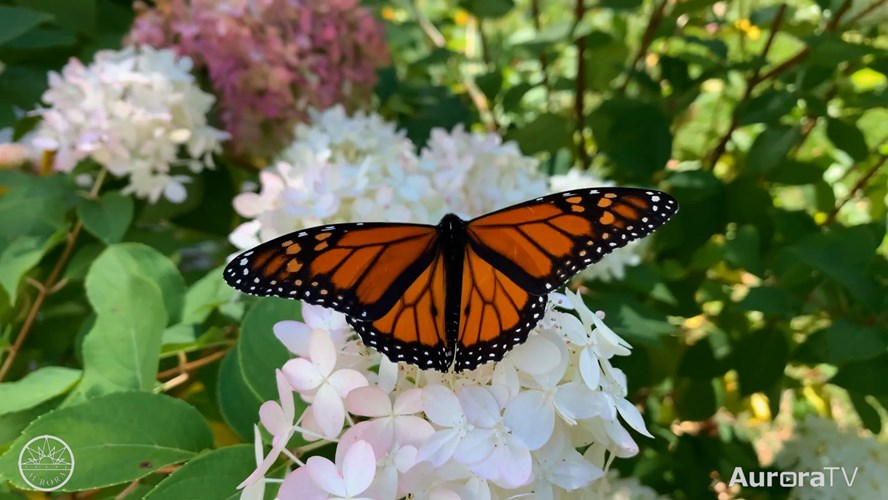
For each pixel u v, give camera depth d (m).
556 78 0.39
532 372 0.13
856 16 0.28
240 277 0.12
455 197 0.23
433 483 0.13
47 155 0.29
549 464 0.13
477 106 0.39
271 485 0.14
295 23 0.30
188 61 0.28
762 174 0.29
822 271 0.22
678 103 0.31
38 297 0.24
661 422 0.32
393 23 0.39
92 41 0.32
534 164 0.27
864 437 0.28
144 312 0.18
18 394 0.17
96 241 0.27
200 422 0.15
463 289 0.13
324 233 0.13
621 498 0.25
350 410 0.13
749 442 0.30
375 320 0.13
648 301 0.29
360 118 0.28
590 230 0.13
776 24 0.30
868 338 0.21
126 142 0.26
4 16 0.26
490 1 0.33
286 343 0.14
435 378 0.14
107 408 0.15
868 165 0.34
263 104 0.30
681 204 0.28
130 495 0.17
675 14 0.31
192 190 0.29
